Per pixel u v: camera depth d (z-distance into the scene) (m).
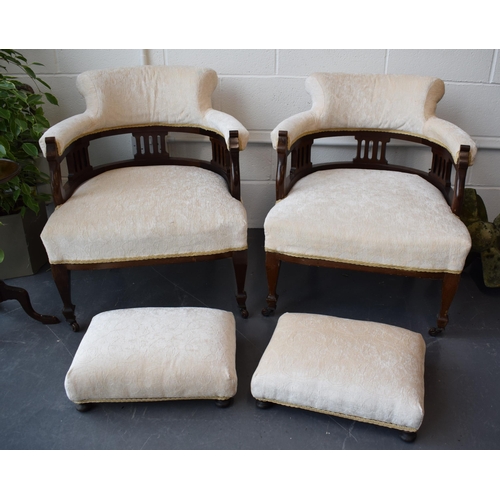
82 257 1.57
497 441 1.35
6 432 1.36
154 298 1.88
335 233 1.53
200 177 1.78
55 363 1.58
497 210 2.33
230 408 1.43
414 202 1.61
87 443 1.33
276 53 2.06
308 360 1.38
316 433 1.36
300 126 1.73
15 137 1.82
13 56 2.04
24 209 1.84
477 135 2.17
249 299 1.88
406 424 1.30
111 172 1.83
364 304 1.86
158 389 1.38
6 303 1.84
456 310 1.82
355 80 1.85
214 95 2.14
